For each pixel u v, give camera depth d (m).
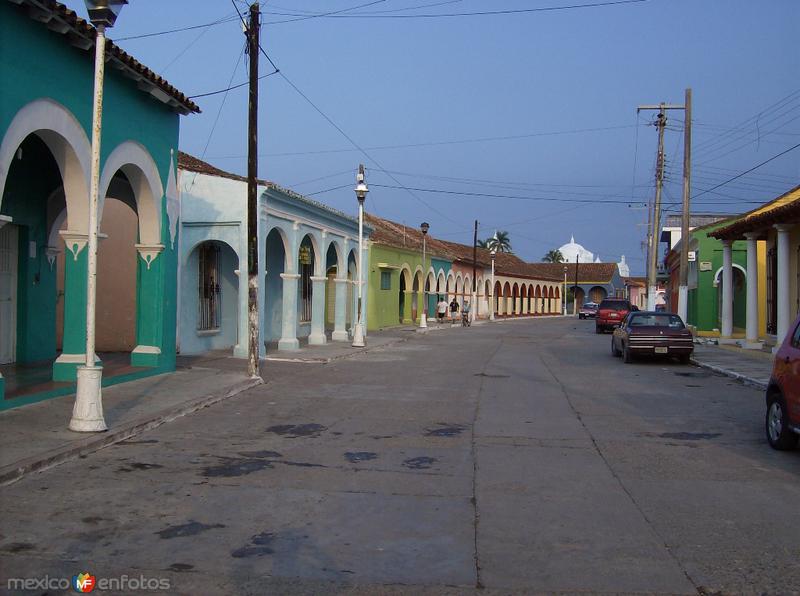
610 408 12.46
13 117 9.52
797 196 23.62
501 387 15.18
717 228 33.19
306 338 27.38
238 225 19.52
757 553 5.38
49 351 14.87
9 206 13.45
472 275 58.25
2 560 5.08
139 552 5.28
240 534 5.71
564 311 88.31
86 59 11.30
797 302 20.83
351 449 8.96
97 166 9.23
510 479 7.55
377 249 36.94
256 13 15.28
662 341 20.20
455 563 5.16
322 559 5.21
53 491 6.81
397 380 16.27
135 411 10.75
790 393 8.62
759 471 7.97
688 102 27.31
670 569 5.05
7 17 9.34
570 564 5.15
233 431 10.03
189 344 20.11
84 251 11.88
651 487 7.27
